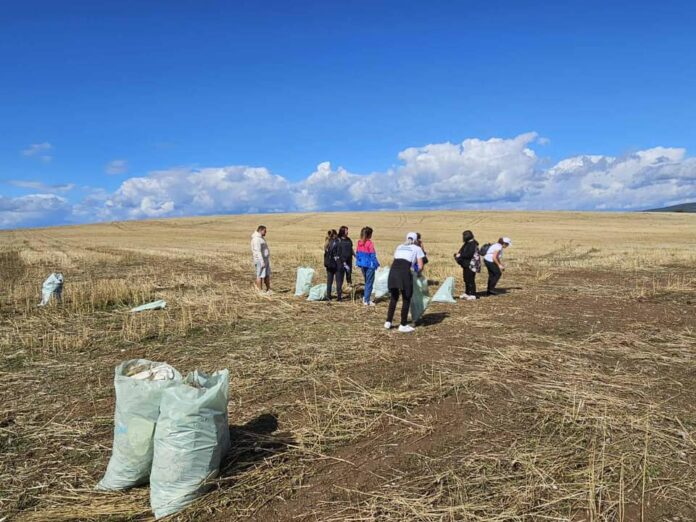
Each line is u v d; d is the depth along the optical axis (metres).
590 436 4.36
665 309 10.23
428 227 62.78
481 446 4.22
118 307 11.12
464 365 6.43
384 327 8.61
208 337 8.13
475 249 11.66
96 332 8.57
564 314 9.77
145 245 39.19
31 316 10.06
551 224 66.38
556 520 3.25
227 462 4.00
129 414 3.59
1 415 5.01
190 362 6.77
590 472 3.73
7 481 3.79
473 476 3.75
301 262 21.94
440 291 11.49
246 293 12.55
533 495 3.50
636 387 5.57
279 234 53.56
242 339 7.95
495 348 7.23
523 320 9.20
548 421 4.69
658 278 15.80
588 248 31.64
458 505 3.39
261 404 5.23
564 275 17.03
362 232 10.81
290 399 5.36
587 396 5.26
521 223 68.44
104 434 4.59
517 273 17.62
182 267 21.19
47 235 59.00
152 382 3.62
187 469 3.46
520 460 3.96
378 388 5.61
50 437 4.53
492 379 5.86
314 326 8.82
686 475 3.73
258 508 3.42
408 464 3.96
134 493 3.64
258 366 6.48
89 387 5.83
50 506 3.47
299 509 3.40
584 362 6.47
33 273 19.33
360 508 3.38
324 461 4.04
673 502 3.41
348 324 8.98
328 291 11.76
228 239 49.28
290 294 12.56
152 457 3.65
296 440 4.38
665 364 6.40
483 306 10.77
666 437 4.31
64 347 7.57
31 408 5.20
